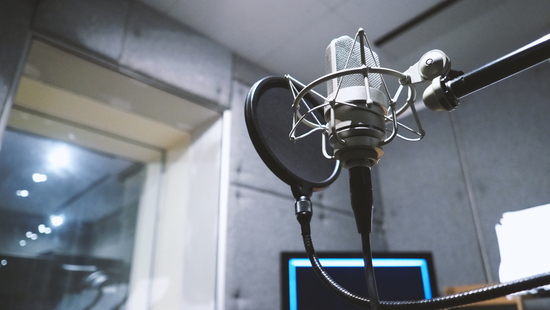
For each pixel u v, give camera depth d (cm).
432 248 264
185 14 213
